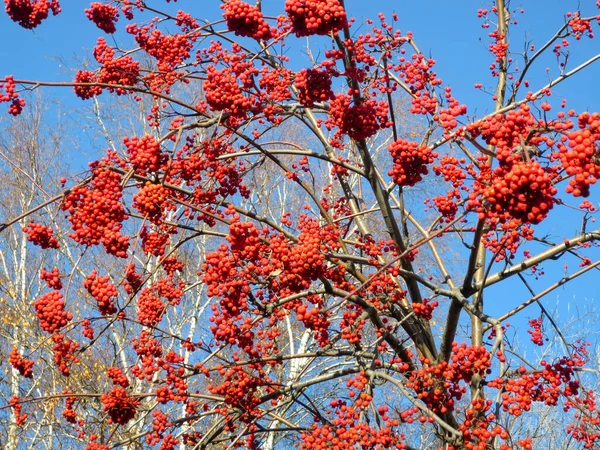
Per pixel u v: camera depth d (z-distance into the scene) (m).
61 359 7.10
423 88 7.84
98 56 8.30
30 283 17.58
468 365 6.95
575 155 4.71
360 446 6.32
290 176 8.27
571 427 7.50
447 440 6.72
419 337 8.13
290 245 6.86
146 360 7.48
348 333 7.53
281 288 7.30
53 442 15.73
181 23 8.45
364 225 9.09
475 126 5.84
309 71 6.75
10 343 15.88
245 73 7.12
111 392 7.55
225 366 7.44
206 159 7.68
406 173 7.12
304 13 6.19
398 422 6.39
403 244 8.30
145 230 7.27
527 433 12.61
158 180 6.72
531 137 5.58
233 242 6.34
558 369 7.05
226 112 6.92
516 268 7.79
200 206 7.76
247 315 8.84
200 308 16.00
